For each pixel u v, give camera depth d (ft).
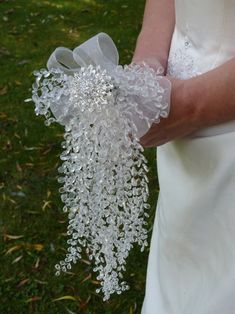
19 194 5.58
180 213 2.51
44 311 4.41
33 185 5.70
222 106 1.98
